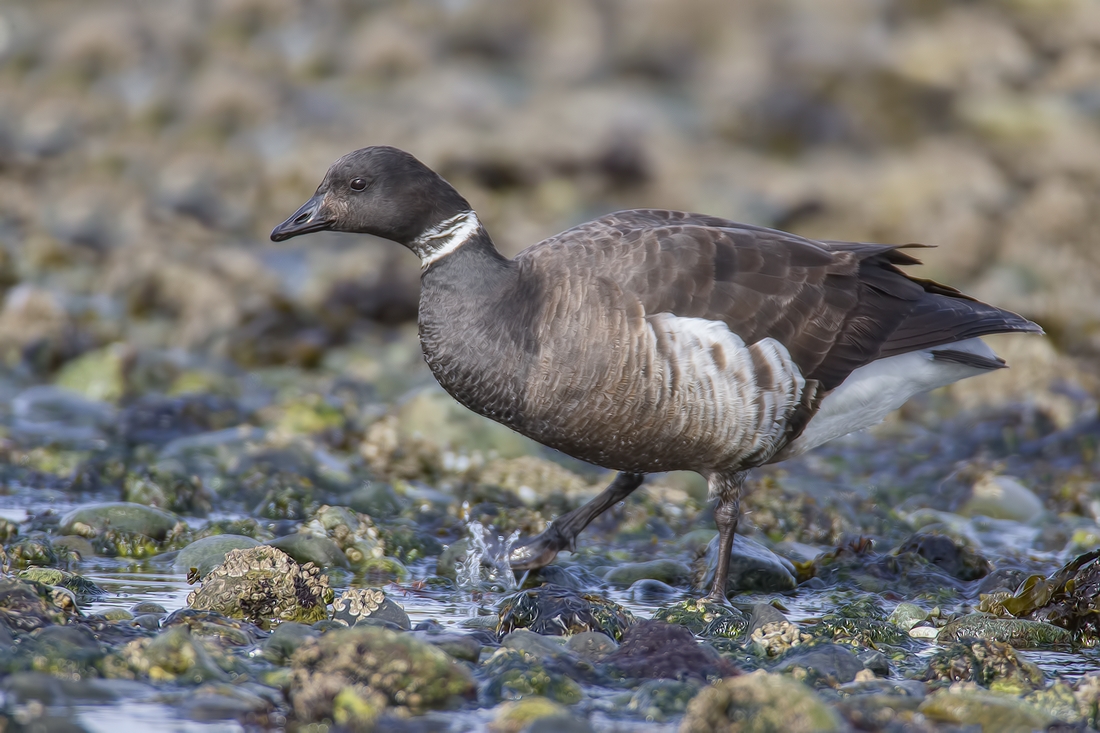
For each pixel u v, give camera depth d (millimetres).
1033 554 11969
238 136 29750
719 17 33562
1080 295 22094
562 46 33688
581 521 11203
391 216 10406
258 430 14773
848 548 11719
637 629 8609
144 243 23734
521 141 28609
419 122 30062
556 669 8055
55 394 16328
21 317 18359
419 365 19281
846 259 10469
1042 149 28125
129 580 10117
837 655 8445
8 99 30922
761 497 13125
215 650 8117
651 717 7473
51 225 25109
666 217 10766
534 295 9938
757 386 9898
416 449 14406
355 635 7715
